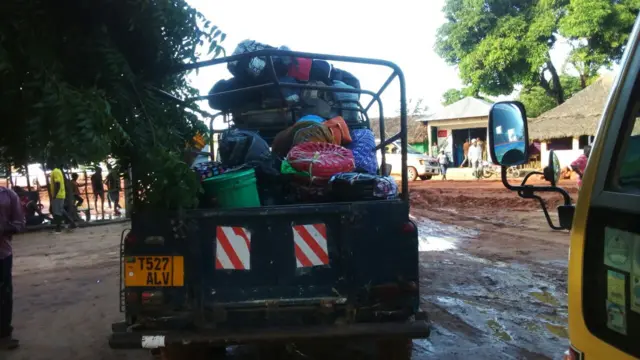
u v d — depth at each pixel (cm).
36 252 1094
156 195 345
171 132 380
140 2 326
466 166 3228
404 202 361
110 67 330
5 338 510
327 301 354
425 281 714
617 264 175
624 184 184
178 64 380
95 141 284
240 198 390
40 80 290
